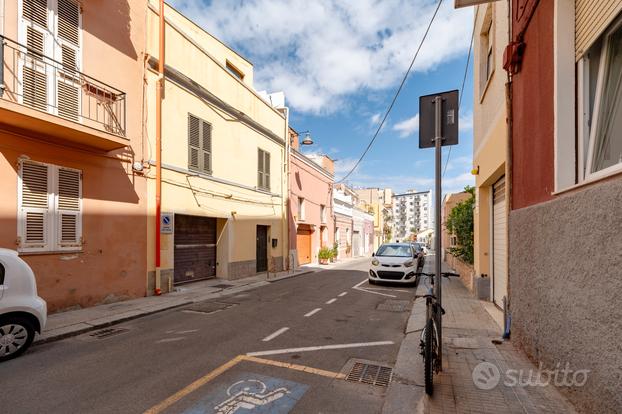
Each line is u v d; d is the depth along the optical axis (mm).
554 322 3680
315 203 23875
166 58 10438
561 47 3746
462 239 13875
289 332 6156
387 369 4500
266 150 16438
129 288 8914
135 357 4832
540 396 3486
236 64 15188
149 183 9633
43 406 3422
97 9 8312
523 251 4711
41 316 5062
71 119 7188
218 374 4238
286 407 3449
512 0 5500
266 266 16516
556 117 3754
